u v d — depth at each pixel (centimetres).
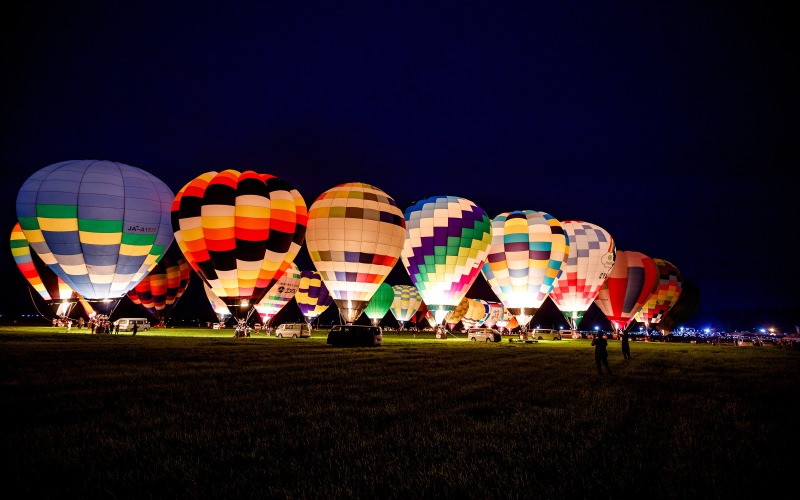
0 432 626
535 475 491
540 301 3788
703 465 532
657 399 954
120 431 641
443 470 496
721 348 3478
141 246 3052
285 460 532
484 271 3909
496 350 2391
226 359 1592
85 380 1053
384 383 1094
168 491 441
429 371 1357
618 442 624
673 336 6519
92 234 2886
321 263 3133
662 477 493
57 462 511
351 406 821
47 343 2141
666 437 656
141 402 830
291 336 3478
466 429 673
